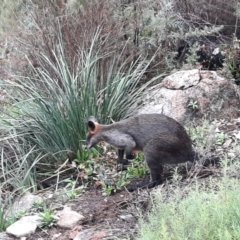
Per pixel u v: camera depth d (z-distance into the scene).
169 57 8.29
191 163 5.72
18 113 6.95
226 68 7.60
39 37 8.22
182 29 8.45
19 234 5.19
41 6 8.65
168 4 8.50
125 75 7.62
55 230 5.24
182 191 4.87
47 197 5.96
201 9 8.84
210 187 4.84
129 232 4.85
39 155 6.64
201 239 3.76
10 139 6.86
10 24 9.33
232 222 3.81
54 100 6.79
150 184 5.64
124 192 5.73
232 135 6.43
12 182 6.41
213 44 8.38
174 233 3.93
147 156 5.65
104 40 7.89
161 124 5.66
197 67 7.95
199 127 6.56
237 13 8.23
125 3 8.70
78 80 7.10
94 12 8.17
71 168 6.51
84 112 6.74
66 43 8.05
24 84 7.18
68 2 8.30
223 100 7.11
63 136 6.65
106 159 6.46
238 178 4.95
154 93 7.24
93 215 5.37
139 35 8.34
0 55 9.12
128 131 5.75
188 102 7.02
